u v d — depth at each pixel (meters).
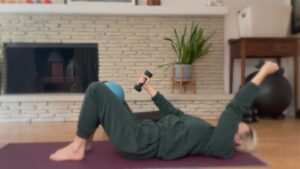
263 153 2.30
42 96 3.97
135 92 4.42
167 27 4.48
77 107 3.95
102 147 2.35
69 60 4.49
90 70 4.48
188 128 1.99
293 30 4.39
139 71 4.49
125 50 4.46
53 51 4.44
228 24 4.58
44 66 4.45
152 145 1.96
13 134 3.02
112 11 4.27
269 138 2.83
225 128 1.93
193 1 4.54
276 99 3.81
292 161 2.10
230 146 1.97
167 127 2.00
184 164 1.92
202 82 4.55
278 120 3.87
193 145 1.99
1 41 4.26
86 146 2.18
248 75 4.16
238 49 4.16
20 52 4.34
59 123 3.74
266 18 4.16
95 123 1.93
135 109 3.99
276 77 3.89
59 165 1.89
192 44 4.22
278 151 2.37
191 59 4.29
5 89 4.33
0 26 4.25
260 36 4.18
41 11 4.18
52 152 2.22
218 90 4.58
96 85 1.90
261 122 3.72
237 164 1.95
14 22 4.26
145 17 4.44
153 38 4.47
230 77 4.50
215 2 4.45
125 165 1.90
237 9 4.59
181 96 4.07
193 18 4.49
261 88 3.80
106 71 4.46
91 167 1.85
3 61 4.28
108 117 1.88
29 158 2.06
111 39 4.43
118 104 1.91
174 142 1.96
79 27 4.38
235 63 4.61
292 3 4.40
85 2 4.28
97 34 4.41
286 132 3.11
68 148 2.02
